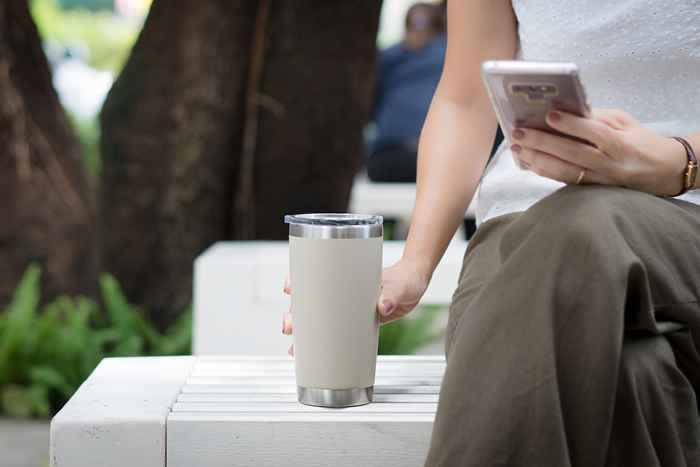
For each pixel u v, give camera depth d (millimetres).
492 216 2006
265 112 5492
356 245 1832
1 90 5660
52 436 1793
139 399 1917
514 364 1544
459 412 1565
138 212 5719
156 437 1791
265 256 4039
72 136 5941
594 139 1637
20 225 5719
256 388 2025
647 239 1608
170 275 5742
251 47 5473
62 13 14391
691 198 1858
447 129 2084
